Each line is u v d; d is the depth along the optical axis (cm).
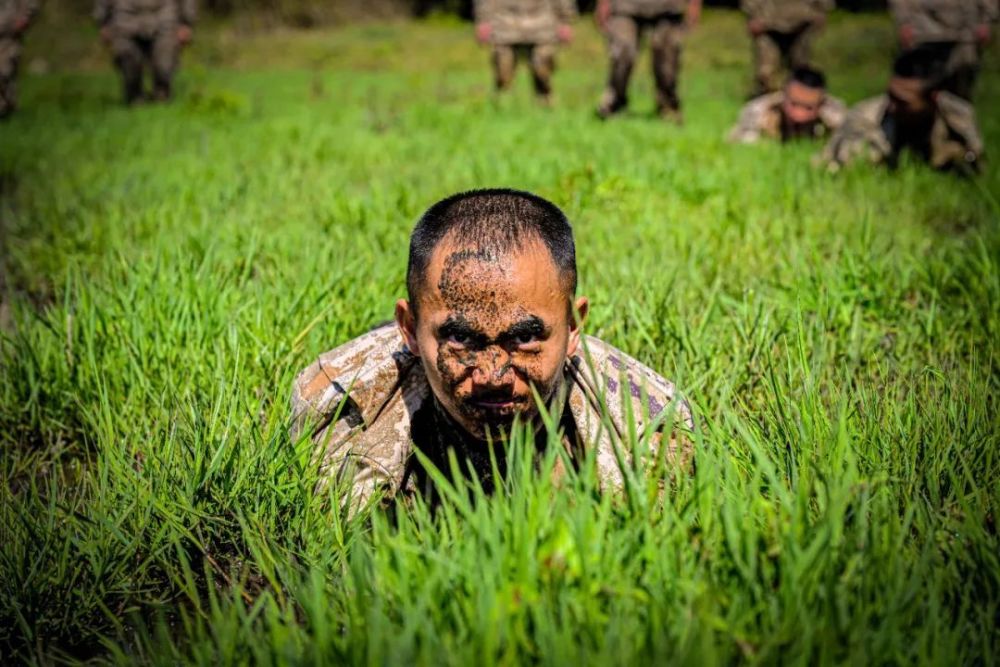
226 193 659
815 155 825
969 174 746
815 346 337
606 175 689
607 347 271
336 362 276
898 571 189
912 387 274
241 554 251
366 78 2316
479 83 2108
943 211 632
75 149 981
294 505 256
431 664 173
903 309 411
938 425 257
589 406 256
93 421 309
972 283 421
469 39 3266
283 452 264
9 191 779
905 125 774
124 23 1527
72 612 238
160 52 1560
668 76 1217
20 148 998
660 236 536
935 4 1041
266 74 2472
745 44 2984
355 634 184
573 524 190
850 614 187
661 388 263
